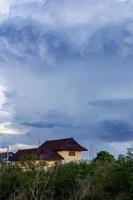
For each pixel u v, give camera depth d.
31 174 25.98
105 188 23.56
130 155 24.33
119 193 23.03
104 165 25.16
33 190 23.91
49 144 64.62
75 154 64.44
